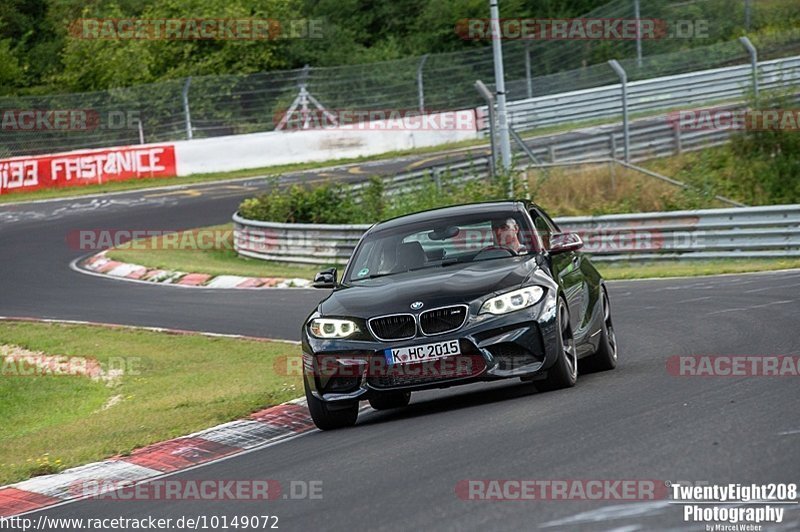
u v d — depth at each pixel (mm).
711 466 18578
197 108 126625
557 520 16484
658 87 119375
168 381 43438
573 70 134250
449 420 26562
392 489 19875
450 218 32000
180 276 73938
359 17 172125
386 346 27359
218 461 26922
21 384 47969
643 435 21516
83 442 31344
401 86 130625
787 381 26125
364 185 88938
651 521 16031
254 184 113062
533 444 21922
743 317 39781
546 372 28188
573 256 33219
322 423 29188
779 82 101188
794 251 60375
